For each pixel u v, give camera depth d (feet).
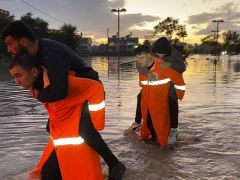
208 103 16.79
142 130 9.95
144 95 9.61
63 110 5.71
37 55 5.53
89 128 5.75
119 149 9.20
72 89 5.70
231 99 18.28
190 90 22.36
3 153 9.04
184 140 9.97
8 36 5.42
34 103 16.84
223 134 10.73
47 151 6.34
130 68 49.21
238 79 31.32
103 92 5.84
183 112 14.38
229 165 8.08
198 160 8.41
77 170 5.76
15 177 7.41
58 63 5.44
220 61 82.99
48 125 6.22
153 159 8.45
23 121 12.70
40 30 84.74
